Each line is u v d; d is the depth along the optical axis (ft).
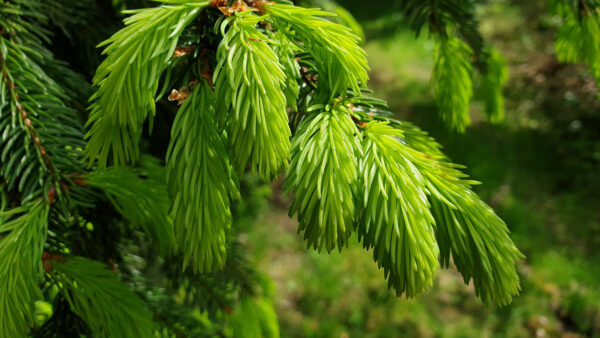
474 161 10.64
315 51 1.39
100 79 1.34
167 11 1.35
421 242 1.33
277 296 8.23
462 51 1.73
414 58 14.70
